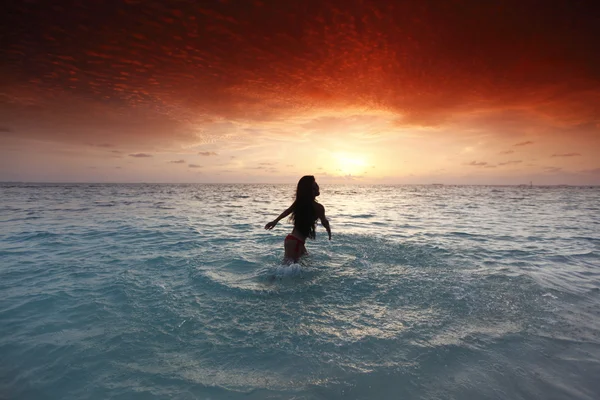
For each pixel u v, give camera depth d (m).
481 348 2.35
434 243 6.40
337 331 2.62
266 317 2.89
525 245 6.37
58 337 2.54
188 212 14.01
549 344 2.41
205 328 2.69
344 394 1.85
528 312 2.99
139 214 12.84
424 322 2.79
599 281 3.97
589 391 1.88
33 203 18.94
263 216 12.35
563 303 3.22
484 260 4.99
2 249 5.86
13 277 4.10
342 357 2.23
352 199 28.97
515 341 2.45
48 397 1.85
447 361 2.18
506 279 3.96
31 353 2.30
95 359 2.23
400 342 2.44
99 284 3.82
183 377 2.02
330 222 10.31
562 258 5.23
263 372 2.07
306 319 2.85
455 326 2.71
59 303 3.23
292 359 2.21
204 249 5.86
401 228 8.81
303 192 4.62
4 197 25.86
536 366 2.13
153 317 2.90
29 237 7.16
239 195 37.72
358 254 5.26
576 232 8.24
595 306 3.14
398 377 2.01
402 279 3.97
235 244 6.37
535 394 1.86
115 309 3.08
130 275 4.18
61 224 9.43
